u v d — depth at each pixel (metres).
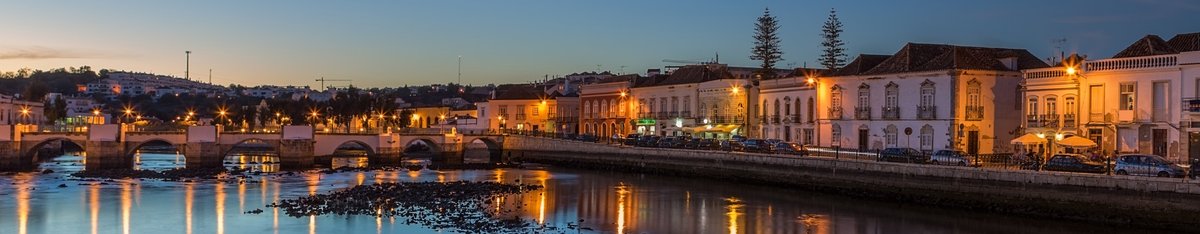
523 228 49.62
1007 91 79.69
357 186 73.62
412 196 65.50
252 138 100.25
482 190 71.12
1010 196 54.44
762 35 126.56
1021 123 75.94
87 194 67.44
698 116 113.12
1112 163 54.97
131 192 69.06
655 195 68.94
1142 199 47.62
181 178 82.50
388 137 108.69
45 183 76.50
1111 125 62.69
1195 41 64.94
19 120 133.00
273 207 58.84
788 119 96.00
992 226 50.84
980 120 78.31
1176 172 48.84
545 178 87.44
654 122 120.75
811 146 84.31
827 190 69.25
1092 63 64.50
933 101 78.88
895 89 82.69
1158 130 59.97
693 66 120.94
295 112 179.88
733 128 103.62
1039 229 49.31
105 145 96.50
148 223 52.25
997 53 84.12
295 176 87.12
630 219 54.47
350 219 52.97
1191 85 57.81
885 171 63.72
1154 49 66.44
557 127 147.88
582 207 60.50
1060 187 51.59
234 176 85.75
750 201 64.31
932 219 54.12
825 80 90.62
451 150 115.19
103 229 50.28
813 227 51.56
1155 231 46.97
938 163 61.69
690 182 81.38
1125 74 62.06
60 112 169.00
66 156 124.00
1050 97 68.62
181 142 98.31
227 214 55.66
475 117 175.38
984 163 61.12
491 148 124.44
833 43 123.38
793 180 73.19
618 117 129.62
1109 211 49.12
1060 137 62.72
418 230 48.84
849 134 87.38
